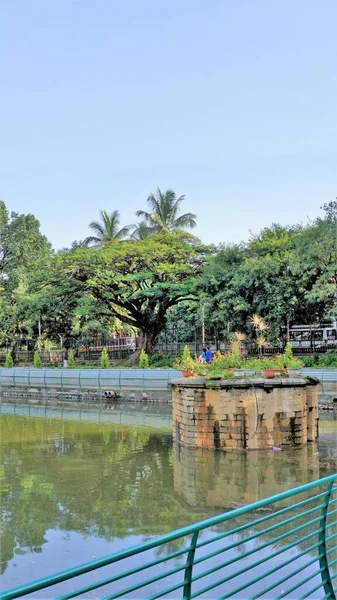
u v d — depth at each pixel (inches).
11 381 1193.4
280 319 1123.3
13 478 454.3
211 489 402.0
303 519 323.9
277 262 1127.6
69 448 589.0
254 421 519.8
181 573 259.6
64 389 1105.4
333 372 826.2
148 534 312.2
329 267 1010.1
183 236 1374.3
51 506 371.2
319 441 561.9
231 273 1162.0
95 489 413.7
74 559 278.1
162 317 1375.5
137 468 480.7
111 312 1390.3
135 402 1001.5
